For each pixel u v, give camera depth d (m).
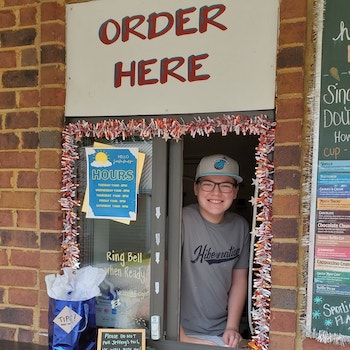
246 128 2.07
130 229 2.32
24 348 2.31
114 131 2.26
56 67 2.31
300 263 2.00
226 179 2.30
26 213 2.38
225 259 2.37
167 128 2.17
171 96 2.17
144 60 2.21
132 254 2.32
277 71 2.02
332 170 1.95
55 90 2.31
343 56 1.94
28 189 2.38
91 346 2.21
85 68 2.30
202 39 2.12
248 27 2.05
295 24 1.99
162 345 2.23
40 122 2.34
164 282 2.25
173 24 2.16
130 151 2.28
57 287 2.17
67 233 2.32
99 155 2.33
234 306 2.37
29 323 2.38
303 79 1.99
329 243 1.95
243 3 2.06
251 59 2.05
